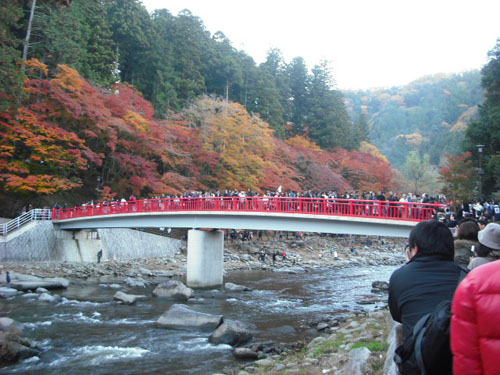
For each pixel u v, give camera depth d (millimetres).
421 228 4113
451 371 3281
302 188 65438
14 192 37875
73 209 36625
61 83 37656
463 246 7012
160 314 20656
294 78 97438
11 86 32469
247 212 27812
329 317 20641
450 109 163875
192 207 31109
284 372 10852
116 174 47250
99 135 42531
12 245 32281
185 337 16641
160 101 60219
